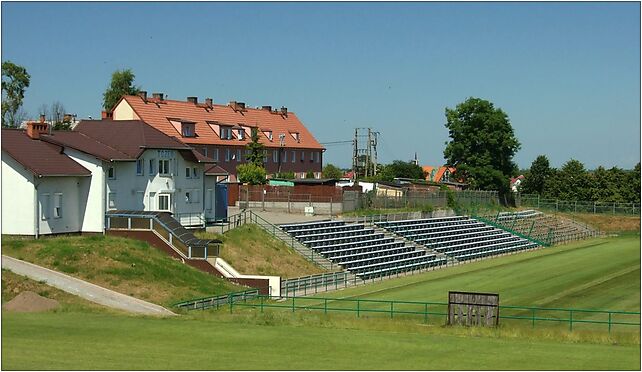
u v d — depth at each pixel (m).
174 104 130.62
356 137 155.38
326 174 164.50
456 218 117.50
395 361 33.44
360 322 43.69
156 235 64.25
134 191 70.62
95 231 66.19
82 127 73.06
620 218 138.50
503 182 141.00
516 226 123.31
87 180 66.56
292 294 62.16
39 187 62.25
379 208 107.62
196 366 31.83
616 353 35.88
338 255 78.38
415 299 61.53
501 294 65.69
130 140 71.00
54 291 49.88
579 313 56.16
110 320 42.72
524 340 39.09
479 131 141.12
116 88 146.88
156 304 50.25
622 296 64.62
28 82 120.88
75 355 33.34
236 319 43.91
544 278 75.81
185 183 77.69
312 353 34.91
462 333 40.84
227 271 62.88
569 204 143.88
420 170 184.25
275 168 144.38
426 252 91.19
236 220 82.25
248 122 143.75
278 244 75.19
